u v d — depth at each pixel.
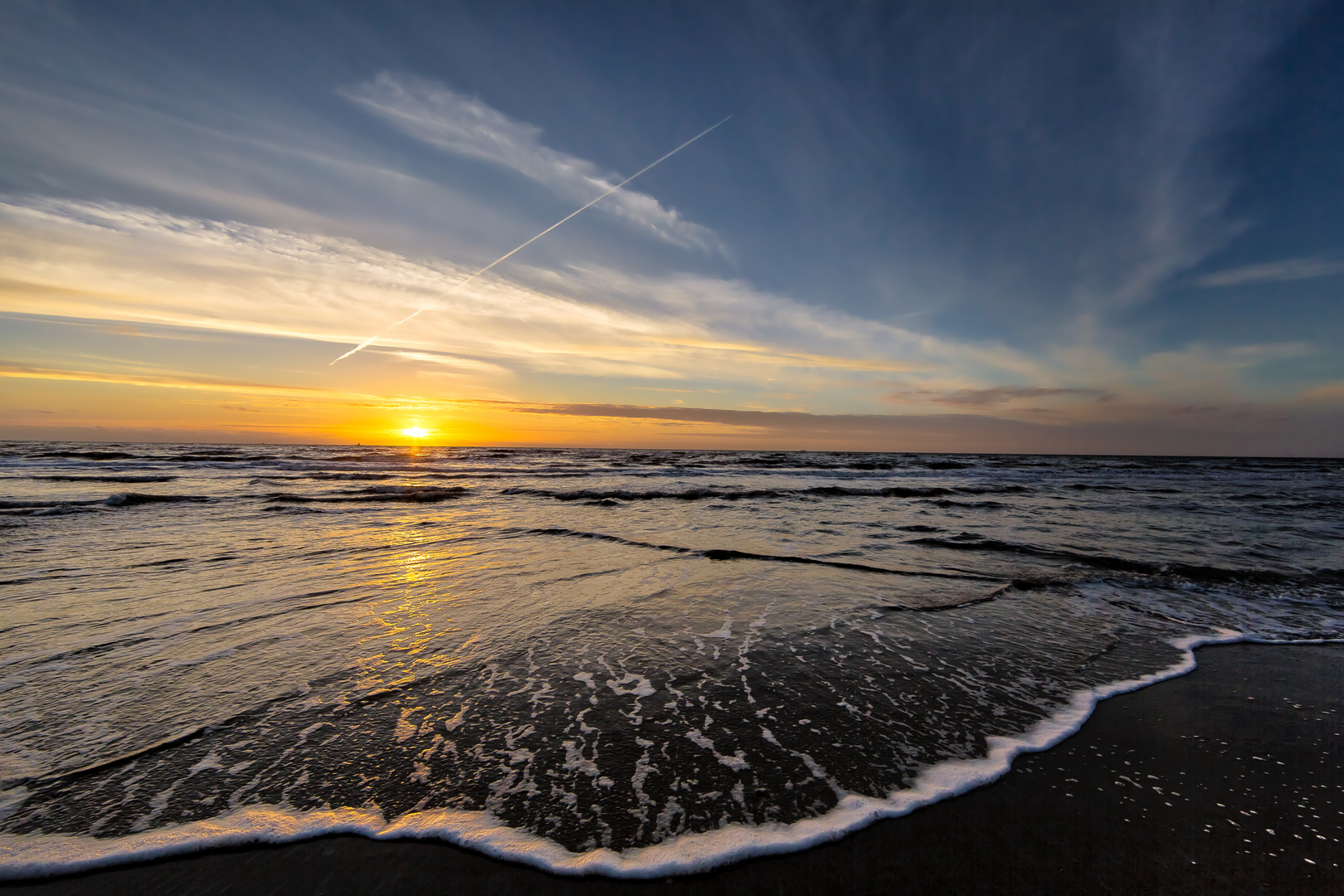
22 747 3.36
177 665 4.59
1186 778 3.28
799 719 3.93
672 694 4.28
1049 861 2.60
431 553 9.20
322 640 5.24
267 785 3.08
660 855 2.62
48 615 5.73
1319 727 3.91
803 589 7.32
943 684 4.54
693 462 44.34
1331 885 2.46
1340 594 7.46
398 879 2.47
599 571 8.16
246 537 10.34
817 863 2.59
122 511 13.29
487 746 3.52
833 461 50.16
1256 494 22.11
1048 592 7.39
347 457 42.50
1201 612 6.62
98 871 2.47
